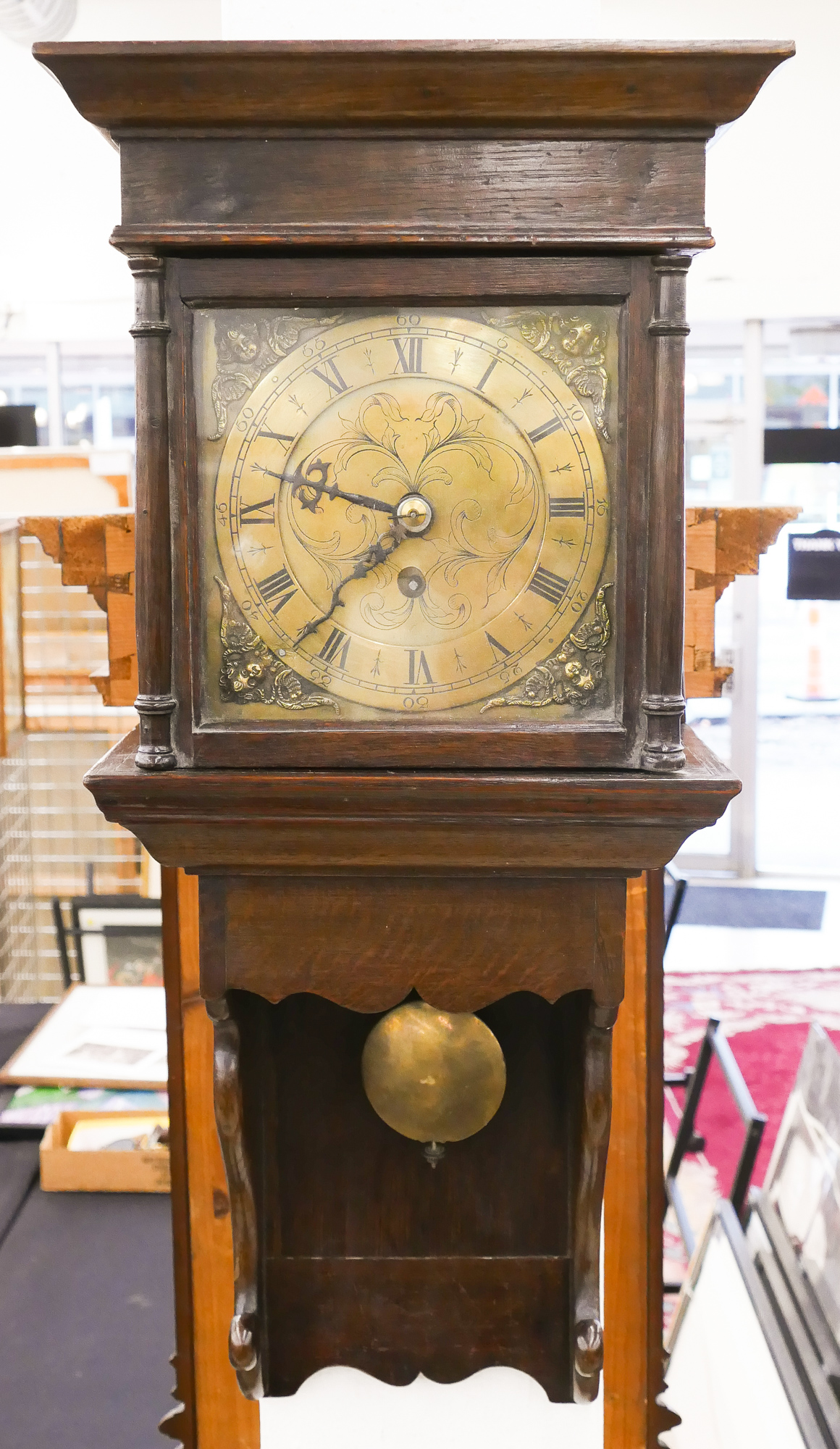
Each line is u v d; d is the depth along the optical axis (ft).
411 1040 3.19
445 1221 3.48
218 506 2.60
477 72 2.36
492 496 2.61
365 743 2.62
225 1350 3.78
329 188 2.48
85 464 9.34
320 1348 3.51
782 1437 4.44
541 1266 3.49
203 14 12.10
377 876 2.79
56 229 13.91
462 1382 3.60
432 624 2.64
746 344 15.37
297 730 2.62
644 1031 3.71
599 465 2.59
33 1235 6.28
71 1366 5.37
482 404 2.59
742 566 3.97
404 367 2.59
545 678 2.64
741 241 14.30
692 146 2.48
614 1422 3.75
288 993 2.84
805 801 18.30
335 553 2.62
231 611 2.63
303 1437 3.67
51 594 9.49
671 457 2.52
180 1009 3.75
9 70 13.08
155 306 2.53
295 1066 3.41
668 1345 5.96
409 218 2.49
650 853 2.68
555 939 2.82
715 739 17.29
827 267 14.32
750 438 15.69
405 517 2.60
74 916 9.55
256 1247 3.25
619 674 2.62
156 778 2.56
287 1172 3.45
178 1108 3.76
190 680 2.62
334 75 2.37
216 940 2.83
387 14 3.02
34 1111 7.02
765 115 13.64
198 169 2.48
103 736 9.71
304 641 2.64
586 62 2.35
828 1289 4.66
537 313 2.57
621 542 2.60
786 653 17.84
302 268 2.53
